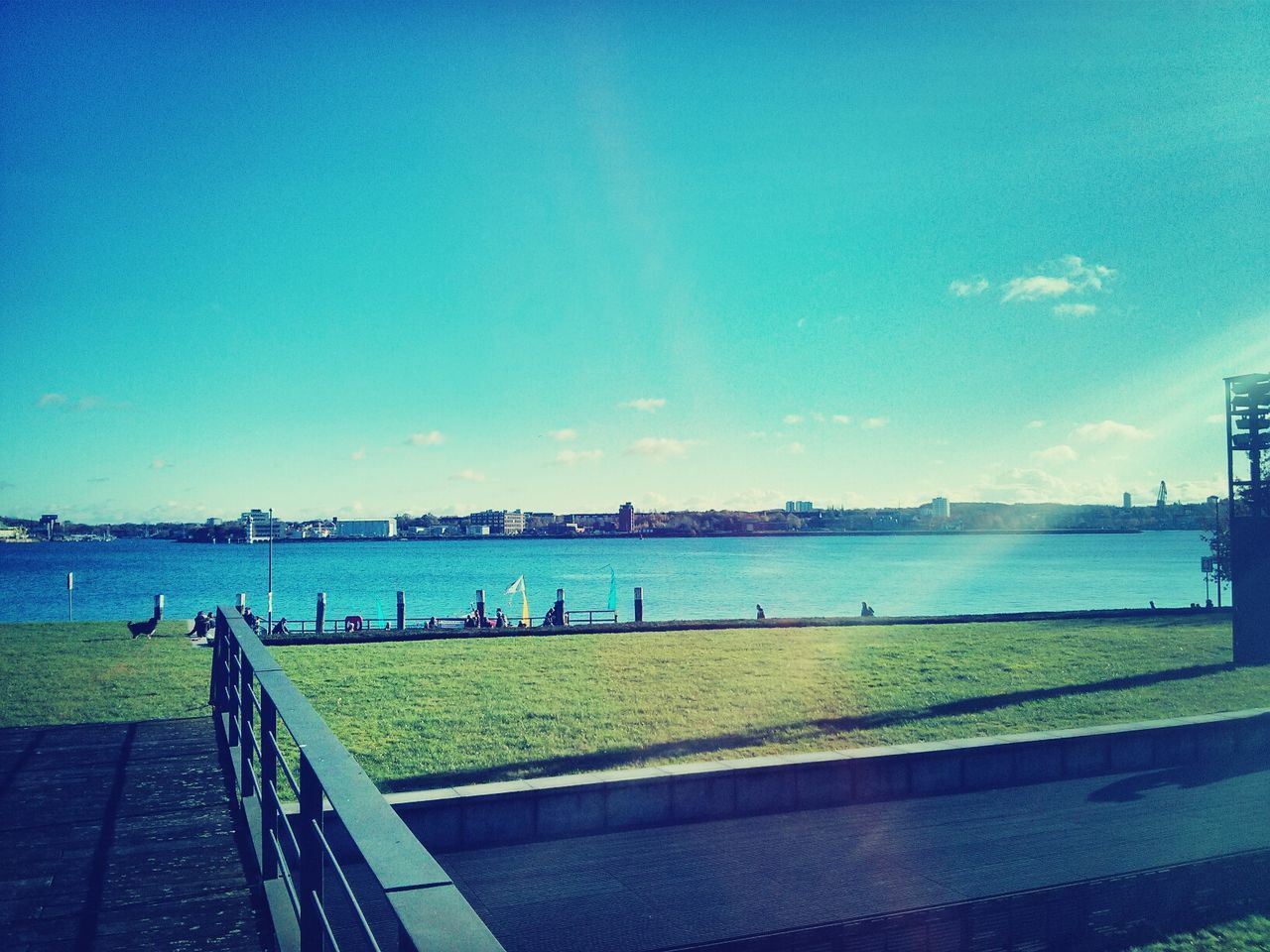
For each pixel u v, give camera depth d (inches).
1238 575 757.9
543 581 4965.6
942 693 566.3
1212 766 447.2
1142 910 297.6
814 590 3927.2
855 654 731.4
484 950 67.0
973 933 275.4
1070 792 399.5
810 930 258.1
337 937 252.8
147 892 220.4
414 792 332.2
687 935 257.9
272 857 212.8
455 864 310.5
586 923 265.7
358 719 473.7
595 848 326.3
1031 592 3703.3
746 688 572.1
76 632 858.8
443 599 3644.2
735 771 362.6
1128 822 358.9
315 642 809.5
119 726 410.6
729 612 2652.6
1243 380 794.2
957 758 401.4
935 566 6820.9
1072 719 501.7
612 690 560.4
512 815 330.3
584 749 418.9
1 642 764.6
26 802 292.4
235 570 6855.3
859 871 305.6
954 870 307.7
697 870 305.9
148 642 766.5
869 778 386.6
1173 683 621.6
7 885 224.5
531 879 297.9
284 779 353.1
